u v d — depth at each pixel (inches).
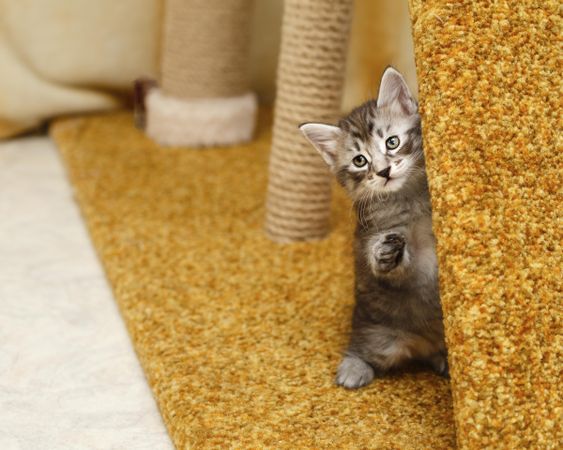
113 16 64.7
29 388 41.4
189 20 60.3
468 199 36.1
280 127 50.1
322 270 47.8
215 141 62.0
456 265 35.8
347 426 38.1
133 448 38.6
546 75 37.5
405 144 40.7
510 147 36.7
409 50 63.3
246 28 61.7
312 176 49.8
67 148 61.2
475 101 36.8
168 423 38.9
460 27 37.3
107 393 41.3
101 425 39.7
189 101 61.7
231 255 49.3
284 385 40.2
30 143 65.9
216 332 43.3
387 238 38.8
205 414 38.6
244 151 61.5
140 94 64.3
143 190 55.7
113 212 53.2
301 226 50.4
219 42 60.8
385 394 39.8
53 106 65.4
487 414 34.9
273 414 38.7
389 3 63.1
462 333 35.4
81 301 47.0
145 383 41.8
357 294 40.9
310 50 48.5
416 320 39.8
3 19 63.0
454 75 37.0
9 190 58.0
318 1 47.8
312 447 37.1
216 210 53.8
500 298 35.5
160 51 66.8
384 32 63.9
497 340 35.2
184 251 49.6
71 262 50.3
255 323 43.9
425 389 40.0
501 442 34.8
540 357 35.3
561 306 35.9
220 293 46.1
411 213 40.0
